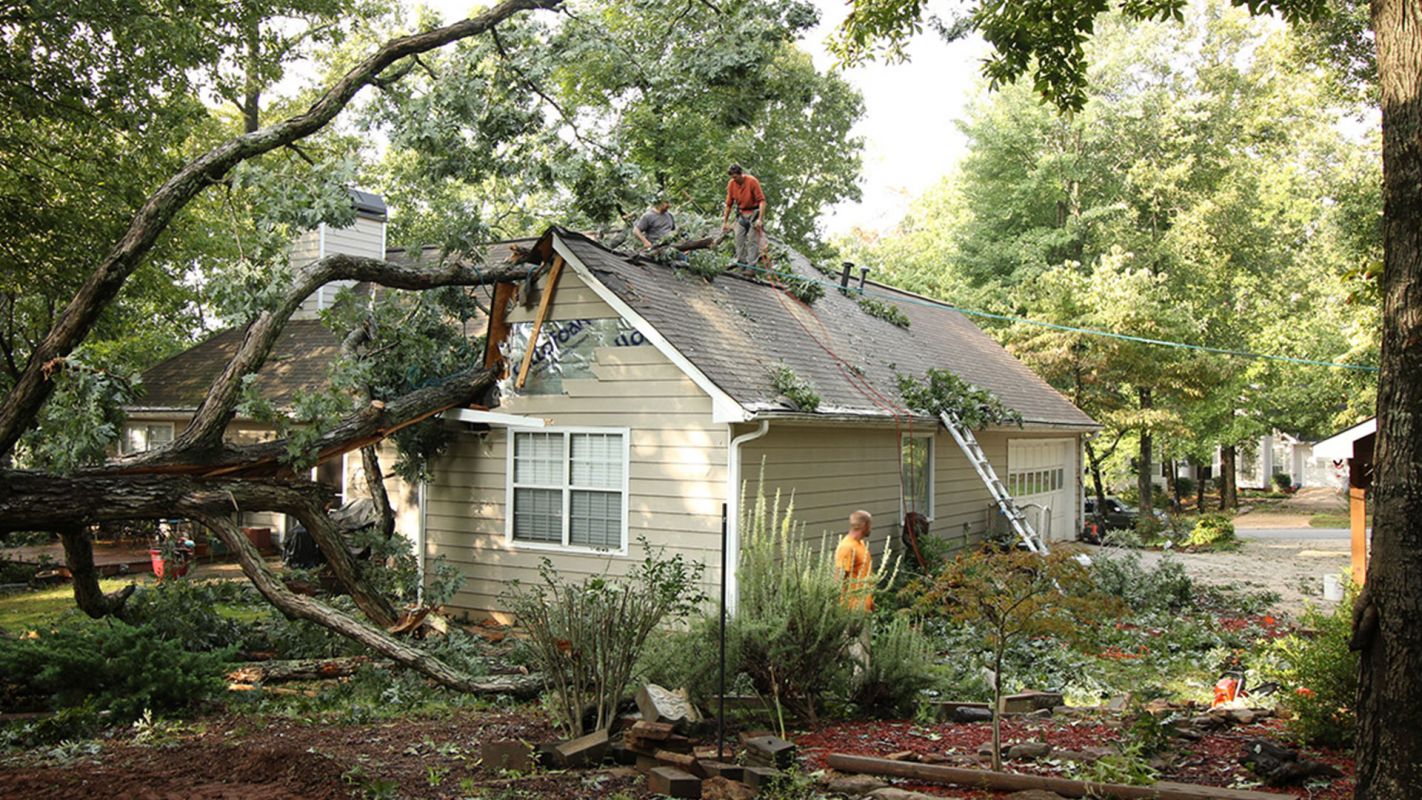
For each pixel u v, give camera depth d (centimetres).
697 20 1590
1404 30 494
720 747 674
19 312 2086
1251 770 630
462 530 1441
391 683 985
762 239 1705
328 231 2058
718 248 1748
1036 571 704
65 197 1908
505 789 629
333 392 1102
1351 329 3145
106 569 1716
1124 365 2728
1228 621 1398
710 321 1398
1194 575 1962
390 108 1317
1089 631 771
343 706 905
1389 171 498
